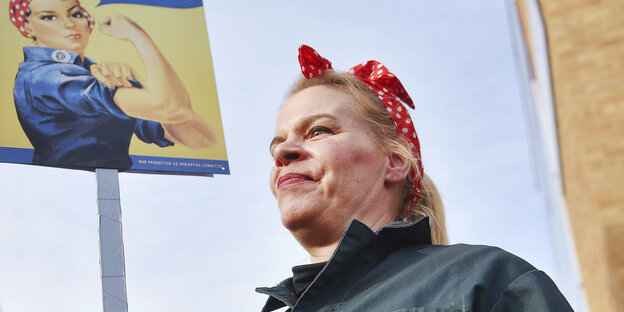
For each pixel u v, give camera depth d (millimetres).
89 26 3646
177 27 3783
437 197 2234
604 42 4445
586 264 5410
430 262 1652
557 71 4734
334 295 1683
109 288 2906
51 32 3549
